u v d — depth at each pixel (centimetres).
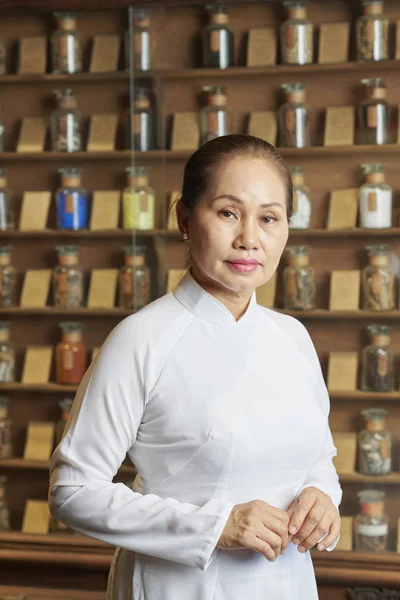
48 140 284
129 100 278
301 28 260
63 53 274
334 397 263
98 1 261
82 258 283
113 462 111
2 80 279
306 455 117
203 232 112
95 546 261
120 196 279
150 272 267
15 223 287
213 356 114
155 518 106
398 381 262
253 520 105
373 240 262
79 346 280
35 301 284
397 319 262
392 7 256
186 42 265
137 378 111
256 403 113
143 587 113
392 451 262
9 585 263
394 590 246
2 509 281
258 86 266
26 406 286
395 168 261
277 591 114
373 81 259
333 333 264
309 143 264
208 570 111
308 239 265
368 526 256
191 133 266
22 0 264
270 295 265
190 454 110
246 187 110
